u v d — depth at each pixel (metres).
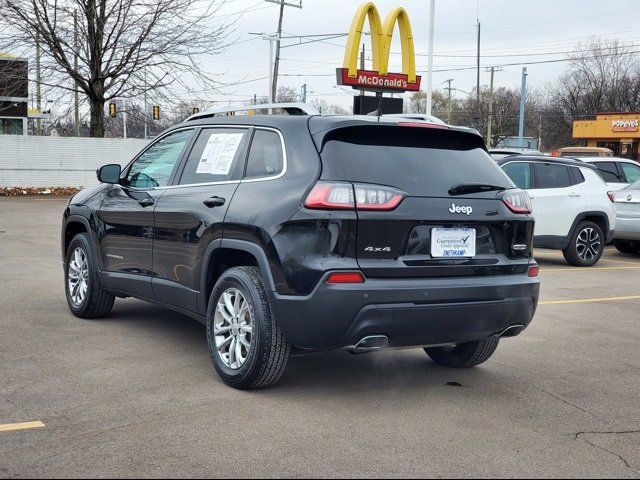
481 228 4.95
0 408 4.52
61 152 30.75
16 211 20.66
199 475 3.63
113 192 6.73
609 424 4.59
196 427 4.29
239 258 5.24
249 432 4.23
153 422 4.35
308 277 4.50
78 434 4.12
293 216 4.61
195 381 5.19
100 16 28.36
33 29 27.70
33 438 4.05
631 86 74.88
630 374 5.77
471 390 5.23
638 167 16.50
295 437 4.17
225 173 5.43
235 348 5.03
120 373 5.33
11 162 29.95
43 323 6.86
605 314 8.30
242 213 4.98
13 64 29.91
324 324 4.49
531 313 5.11
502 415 4.70
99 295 6.92
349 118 4.87
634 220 13.63
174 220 5.70
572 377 5.65
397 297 4.53
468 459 3.94
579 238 12.51
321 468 3.76
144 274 6.19
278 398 4.88
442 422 4.52
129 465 3.72
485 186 4.98
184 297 5.67
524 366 5.95
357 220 4.52
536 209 12.19
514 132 83.81
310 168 4.70
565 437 4.33
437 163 4.95
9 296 8.12
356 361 5.96
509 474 3.76
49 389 4.92
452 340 4.83
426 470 3.77
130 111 30.48
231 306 5.08
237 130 5.52
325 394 5.01
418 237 4.70
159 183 6.14
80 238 7.07
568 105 77.31
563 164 12.58
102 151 31.36
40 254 11.73
